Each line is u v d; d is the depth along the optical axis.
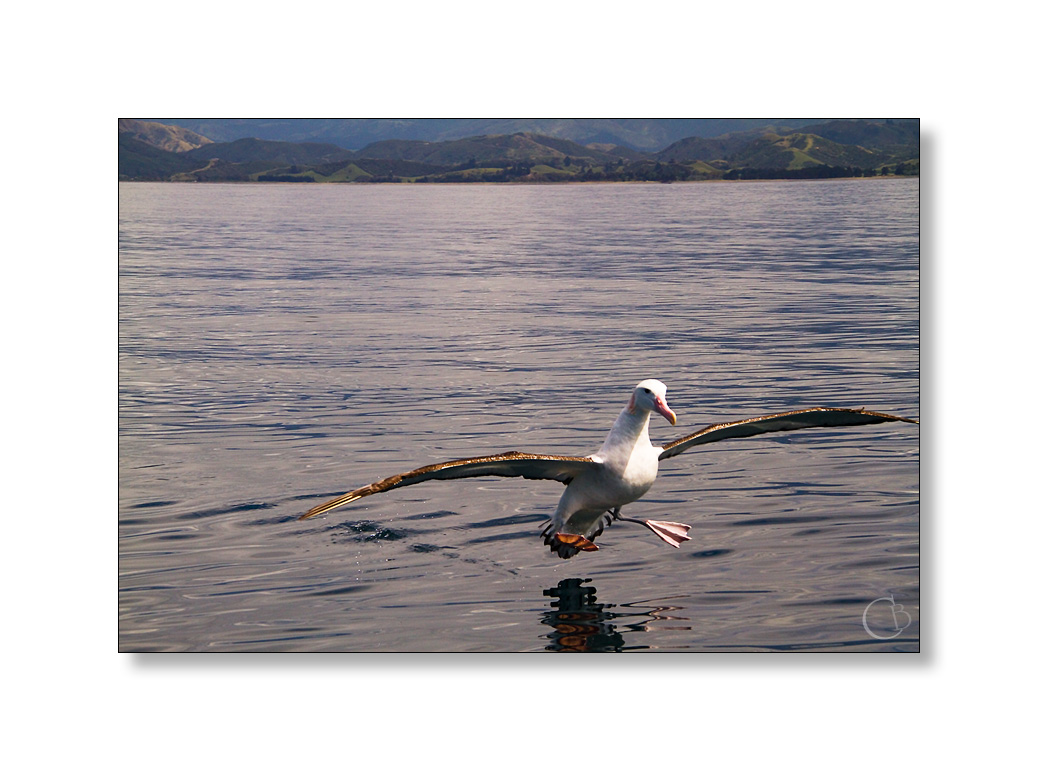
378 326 17.52
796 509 8.27
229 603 6.71
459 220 44.25
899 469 9.21
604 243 32.44
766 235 33.53
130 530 7.89
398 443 10.24
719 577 7.01
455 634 6.24
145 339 16.27
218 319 18.17
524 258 28.33
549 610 6.54
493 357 14.70
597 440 10.23
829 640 6.19
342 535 7.82
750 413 11.13
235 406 11.87
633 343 15.66
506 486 8.97
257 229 38.81
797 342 15.51
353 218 45.56
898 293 20.58
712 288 21.81
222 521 8.10
